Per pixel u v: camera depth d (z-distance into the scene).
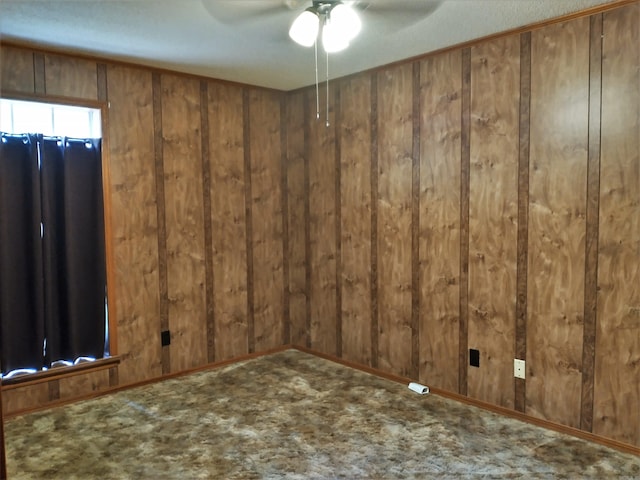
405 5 2.57
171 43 3.13
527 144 3.02
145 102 3.74
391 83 3.72
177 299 3.99
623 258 2.68
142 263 3.79
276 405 3.39
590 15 2.71
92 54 3.37
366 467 2.59
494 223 3.21
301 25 2.38
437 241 3.52
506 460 2.64
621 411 2.72
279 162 4.59
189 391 3.66
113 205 3.62
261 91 4.42
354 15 2.37
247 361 4.38
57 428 3.06
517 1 2.55
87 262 3.56
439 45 3.28
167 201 3.90
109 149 3.58
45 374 3.35
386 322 3.91
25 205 3.28
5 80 3.13
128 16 2.67
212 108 4.11
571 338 2.90
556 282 2.94
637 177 2.60
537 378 3.06
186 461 2.66
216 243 4.21
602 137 2.72
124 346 3.72
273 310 4.63
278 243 4.63
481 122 3.23
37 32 2.92
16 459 2.69
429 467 2.58
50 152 3.37
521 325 3.12
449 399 3.47
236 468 2.59
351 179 4.09
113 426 3.08
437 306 3.55
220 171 4.20
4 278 3.22
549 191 2.94
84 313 3.56
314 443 2.85
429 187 3.54
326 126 4.26
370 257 3.99
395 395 3.55
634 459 2.63
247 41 3.11
